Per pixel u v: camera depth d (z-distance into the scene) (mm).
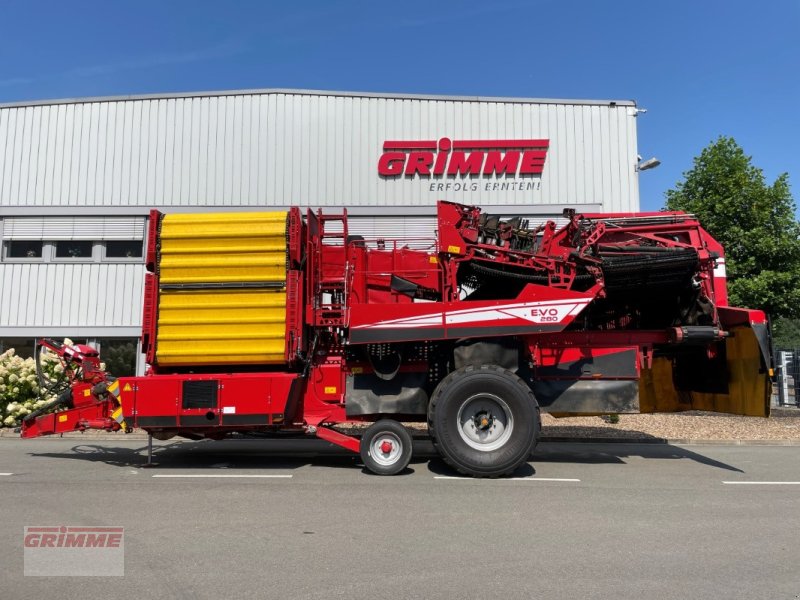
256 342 7770
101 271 15195
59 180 15312
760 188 14242
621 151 15109
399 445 7543
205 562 4250
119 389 7707
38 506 5832
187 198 15102
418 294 8312
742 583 3908
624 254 8070
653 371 9875
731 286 14102
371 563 4242
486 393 7336
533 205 15000
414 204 15031
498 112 15203
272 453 9523
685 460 8867
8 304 15156
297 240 7836
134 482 7039
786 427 12266
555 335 8125
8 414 12273
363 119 15195
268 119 15203
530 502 6066
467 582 3900
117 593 3691
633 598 3654
